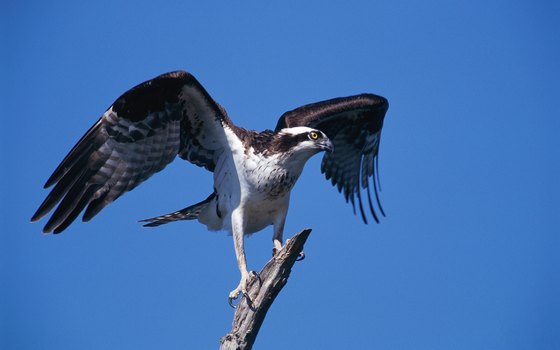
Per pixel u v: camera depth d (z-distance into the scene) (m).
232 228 12.56
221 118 12.73
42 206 12.10
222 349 10.60
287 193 12.71
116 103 12.29
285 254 10.41
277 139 12.44
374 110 15.55
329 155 16.08
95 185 12.45
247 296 10.59
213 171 13.24
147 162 12.72
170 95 12.32
